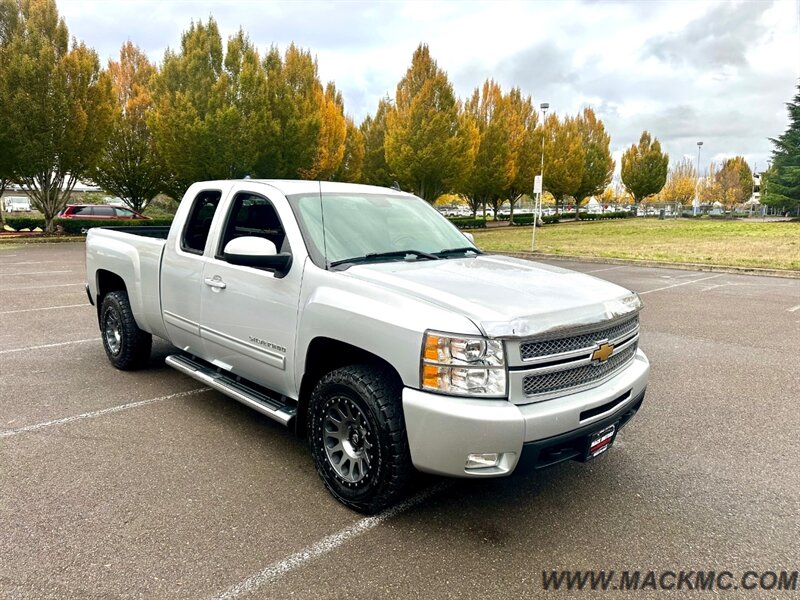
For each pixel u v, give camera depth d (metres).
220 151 25.44
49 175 23.77
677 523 3.16
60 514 3.09
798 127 46.72
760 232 30.72
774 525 3.15
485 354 2.70
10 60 22.06
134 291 5.18
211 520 3.07
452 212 73.50
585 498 3.43
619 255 18.59
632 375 3.39
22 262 15.77
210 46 26.53
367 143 39.66
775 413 4.89
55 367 5.83
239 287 3.89
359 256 3.64
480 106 38.16
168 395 5.06
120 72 30.80
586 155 51.91
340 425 3.26
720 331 8.09
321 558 2.77
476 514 3.22
